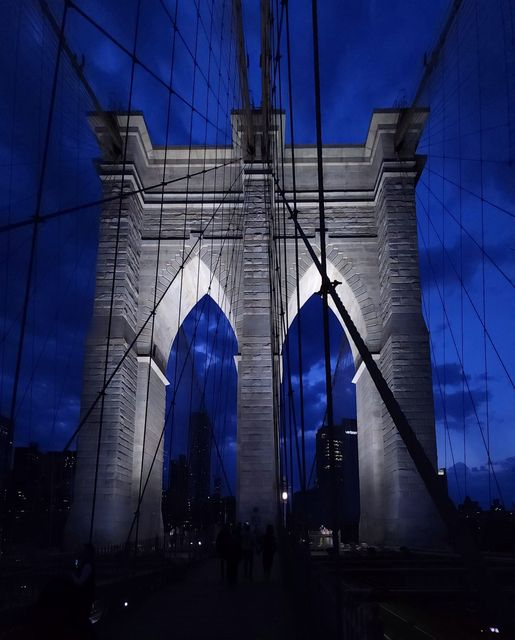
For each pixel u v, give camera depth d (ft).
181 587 62.44
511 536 94.73
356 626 16.31
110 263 132.77
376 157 143.84
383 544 128.16
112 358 127.03
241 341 140.05
